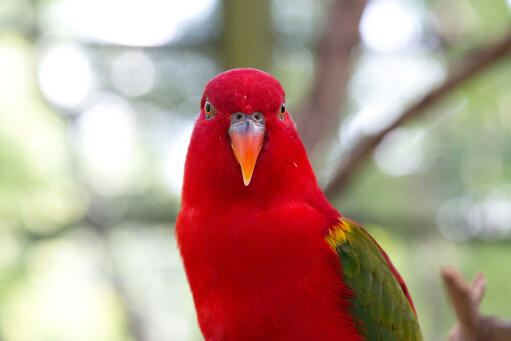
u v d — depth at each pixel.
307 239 4.20
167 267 14.19
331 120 9.12
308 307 4.15
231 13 9.39
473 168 12.55
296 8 10.16
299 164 4.43
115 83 11.30
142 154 12.32
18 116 13.23
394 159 12.81
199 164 4.32
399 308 4.67
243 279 4.11
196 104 10.72
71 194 12.62
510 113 12.52
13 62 12.36
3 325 15.05
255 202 4.22
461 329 5.53
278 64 10.55
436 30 10.31
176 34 10.06
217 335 4.33
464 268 12.59
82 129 12.34
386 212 11.60
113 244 12.73
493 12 11.30
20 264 13.76
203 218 4.27
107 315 16.09
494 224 11.23
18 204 12.96
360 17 9.26
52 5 10.78
